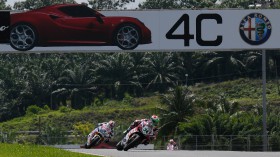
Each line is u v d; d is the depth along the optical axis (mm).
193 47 109500
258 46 110000
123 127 152625
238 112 149250
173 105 148000
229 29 109688
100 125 60781
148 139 57750
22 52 109500
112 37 109375
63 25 109438
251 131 125438
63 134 179250
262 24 109875
